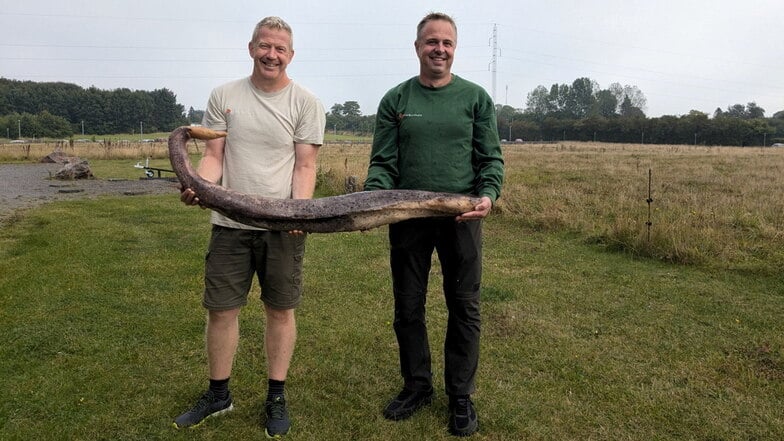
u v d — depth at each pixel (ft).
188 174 10.00
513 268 24.30
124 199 47.24
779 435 11.14
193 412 11.37
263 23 10.41
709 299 19.71
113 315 17.51
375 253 26.96
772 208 34.42
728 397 12.65
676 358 14.76
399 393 12.42
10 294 19.27
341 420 11.66
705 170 67.10
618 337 16.24
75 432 11.05
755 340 15.92
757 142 262.26
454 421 11.25
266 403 11.49
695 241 25.67
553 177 59.67
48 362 14.12
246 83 10.92
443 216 10.39
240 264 10.93
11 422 11.30
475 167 11.34
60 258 24.53
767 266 22.72
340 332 16.47
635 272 23.41
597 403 12.42
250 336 16.08
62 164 93.40
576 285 21.57
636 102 439.63
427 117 10.95
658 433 11.25
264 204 9.99
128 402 12.21
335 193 48.98
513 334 16.40
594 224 31.45
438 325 17.13
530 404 12.35
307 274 22.89
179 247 27.58
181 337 15.87
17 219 35.76
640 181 53.47
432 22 10.73
